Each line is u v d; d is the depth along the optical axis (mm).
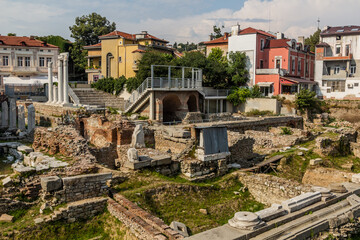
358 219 13805
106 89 57344
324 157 27547
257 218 11164
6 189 13930
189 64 54500
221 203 17125
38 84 57594
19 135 27141
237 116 48812
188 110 46906
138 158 18859
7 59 64375
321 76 64750
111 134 24969
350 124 46562
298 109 53500
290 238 11070
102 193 14773
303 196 13430
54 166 15891
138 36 70562
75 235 13062
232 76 59750
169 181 17859
